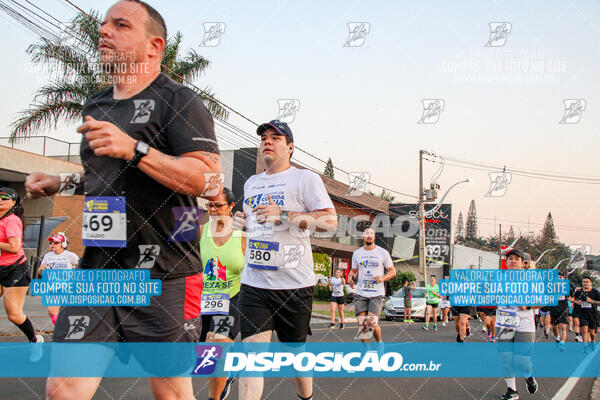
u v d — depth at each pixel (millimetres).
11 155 10273
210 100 6875
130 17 1796
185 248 1849
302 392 3076
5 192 4129
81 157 1852
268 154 3277
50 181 1951
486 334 10969
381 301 5859
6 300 4316
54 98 8695
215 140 1838
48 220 8938
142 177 1738
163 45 1892
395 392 4180
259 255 3020
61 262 5492
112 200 1756
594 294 9820
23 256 4395
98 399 3465
